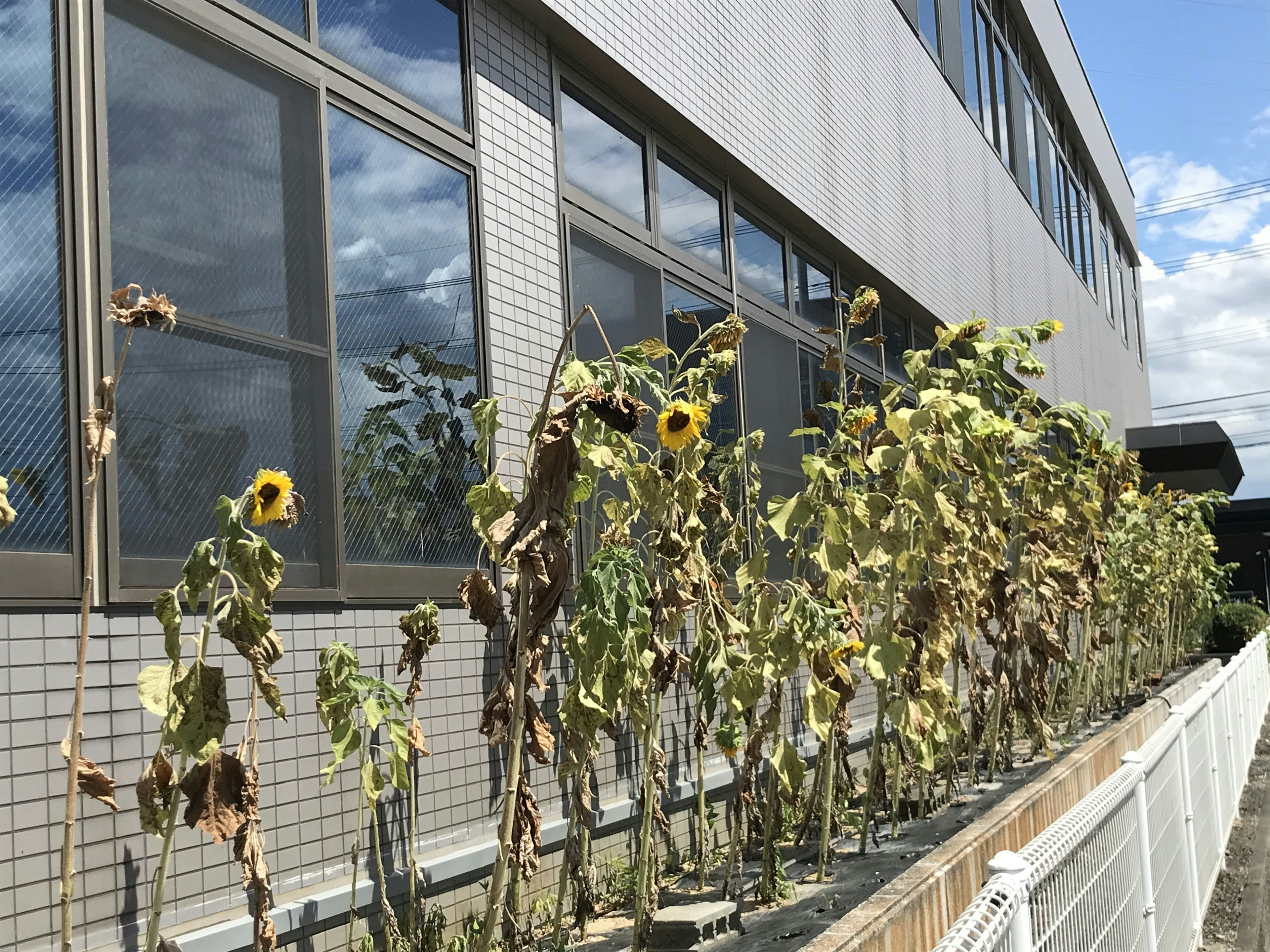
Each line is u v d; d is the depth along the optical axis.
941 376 5.12
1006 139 14.46
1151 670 12.45
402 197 4.20
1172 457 23.09
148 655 2.99
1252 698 13.07
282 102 3.68
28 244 2.80
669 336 6.09
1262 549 30.73
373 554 3.87
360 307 3.93
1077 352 17.72
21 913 2.61
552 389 2.63
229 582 3.24
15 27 2.84
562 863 4.43
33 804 2.66
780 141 7.35
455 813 4.10
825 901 3.91
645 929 3.50
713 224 6.78
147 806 2.29
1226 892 7.14
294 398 3.59
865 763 7.72
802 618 3.78
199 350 3.26
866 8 9.23
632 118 5.91
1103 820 3.61
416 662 3.53
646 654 3.15
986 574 5.30
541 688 2.89
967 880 3.78
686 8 6.24
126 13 3.16
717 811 5.83
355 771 3.65
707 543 5.79
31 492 2.74
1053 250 16.38
